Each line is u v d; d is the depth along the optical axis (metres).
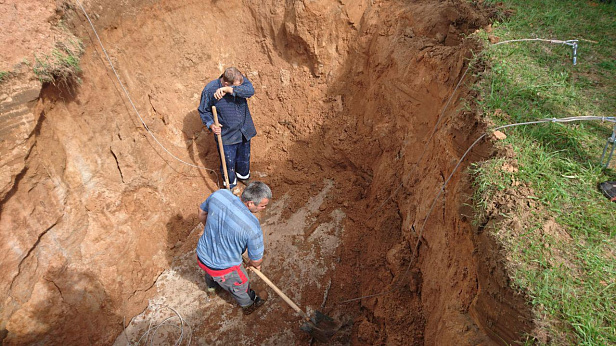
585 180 2.58
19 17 3.44
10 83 3.13
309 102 5.89
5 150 3.07
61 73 3.58
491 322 2.24
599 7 4.32
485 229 2.41
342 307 4.12
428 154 3.85
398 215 4.38
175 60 5.31
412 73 4.39
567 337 1.90
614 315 1.96
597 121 2.95
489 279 2.27
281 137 5.97
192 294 4.30
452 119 3.27
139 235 4.39
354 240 4.71
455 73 3.67
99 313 3.79
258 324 4.04
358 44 5.48
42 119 3.52
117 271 4.04
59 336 3.47
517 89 3.17
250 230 3.19
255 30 5.96
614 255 2.22
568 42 3.46
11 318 3.17
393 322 3.47
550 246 2.25
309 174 5.64
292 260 4.62
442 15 4.48
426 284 3.38
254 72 6.04
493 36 3.73
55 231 3.59
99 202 4.07
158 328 4.01
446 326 2.60
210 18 5.71
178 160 5.14
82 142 3.98
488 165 2.69
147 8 4.76
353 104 5.63
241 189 5.58
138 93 4.76
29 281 3.32
